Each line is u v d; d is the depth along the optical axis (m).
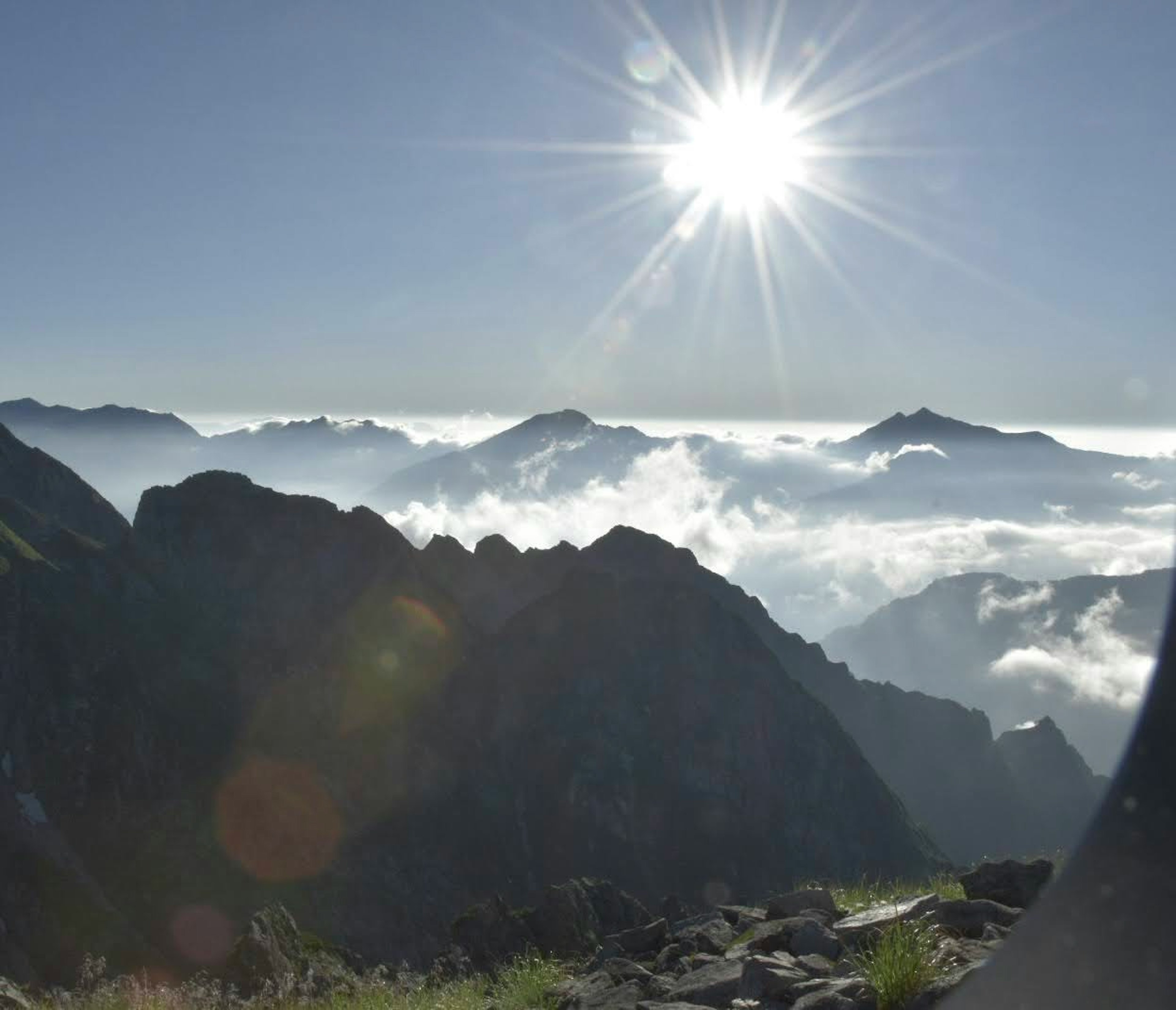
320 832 122.88
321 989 14.65
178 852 111.62
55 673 125.75
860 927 9.61
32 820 111.88
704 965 10.06
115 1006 13.23
